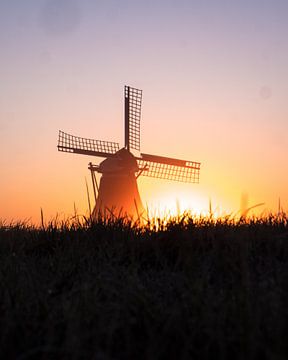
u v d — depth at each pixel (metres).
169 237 7.43
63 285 6.23
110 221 8.80
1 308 5.10
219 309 4.70
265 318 4.43
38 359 4.23
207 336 4.22
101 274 6.07
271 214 9.07
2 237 9.50
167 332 4.28
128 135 47.47
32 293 5.54
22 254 7.77
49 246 8.32
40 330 4.48
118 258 6.92
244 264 5.49
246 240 7.07
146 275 6.46
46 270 6.82
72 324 4.30
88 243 8.01
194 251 7.10
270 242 7.22
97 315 4.70
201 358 4.07
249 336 3.90
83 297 5.04
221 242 7.16
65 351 4.00
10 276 6.17
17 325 4.58
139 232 8.31
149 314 4.65
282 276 5.80
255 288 5.38
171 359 4.11
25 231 10.19
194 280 5.47
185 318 4.49
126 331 4.24
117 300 5.08
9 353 4.20
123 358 4.11
